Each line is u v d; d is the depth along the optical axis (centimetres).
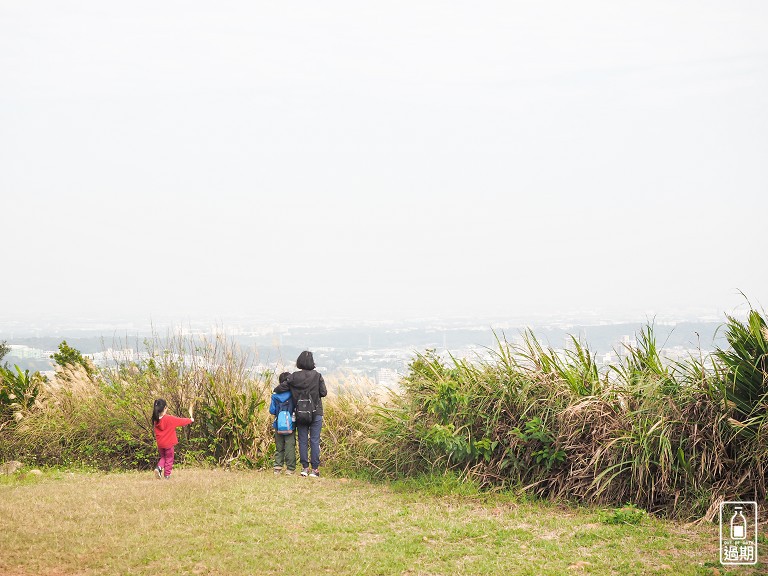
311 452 1340
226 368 1578
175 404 1540
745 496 913
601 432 1021
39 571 709
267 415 1555
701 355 1003
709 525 860
